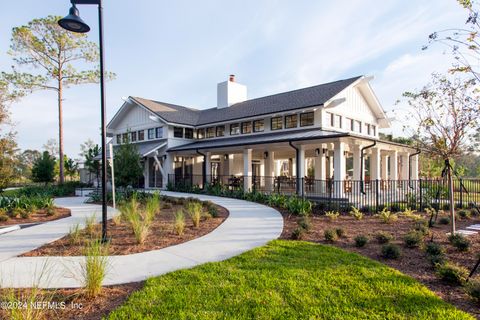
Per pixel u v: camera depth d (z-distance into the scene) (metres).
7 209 10.57
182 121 22.31
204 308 3.27
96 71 23.52
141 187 23.08
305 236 6.84
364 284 3.91
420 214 10.27
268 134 18.20
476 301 3.45
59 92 22.77
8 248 5.93
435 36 5.08
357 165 14.21
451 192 6.72
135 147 16.08
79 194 19.52
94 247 4.57
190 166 23.36
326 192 14.59
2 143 10.80
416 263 4.90
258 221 8.65
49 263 4.96
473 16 4.38
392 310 3.24
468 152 7.48
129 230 7.42
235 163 23.47
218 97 25.03
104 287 3.94
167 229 7.55
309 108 15.65
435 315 3.13
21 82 20.59
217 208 11.00
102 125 6.23
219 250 5.69
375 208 10.63
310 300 3.46
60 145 23.08
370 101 20.55
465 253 5.51
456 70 5.05
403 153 18.70
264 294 3.61
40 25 21.12
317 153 16.14
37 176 25.50
